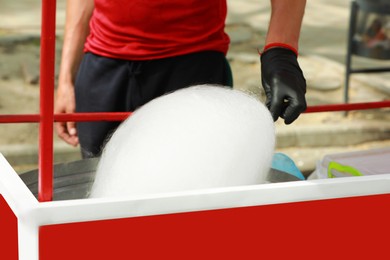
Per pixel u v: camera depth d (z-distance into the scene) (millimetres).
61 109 2479
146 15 2160
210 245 1172
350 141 5270
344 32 7438
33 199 1143
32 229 1102
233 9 7754
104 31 2252
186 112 1312
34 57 6066
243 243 1188
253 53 6465
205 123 1293
